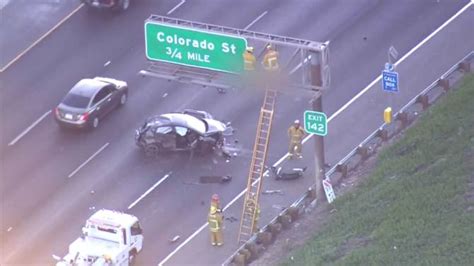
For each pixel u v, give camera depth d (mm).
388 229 61406
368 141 70938
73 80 78188
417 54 78125
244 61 63906
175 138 71562
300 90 63938
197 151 71875
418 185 64312
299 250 62969
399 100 75000
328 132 73125
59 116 73750
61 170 71688
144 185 70312
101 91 74250
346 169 68750
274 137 72938
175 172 71000
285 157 71500
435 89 73812
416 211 62156
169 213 68375
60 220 68312
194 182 70250
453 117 69562
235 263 63375
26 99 77062
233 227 67062
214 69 64438
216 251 65625
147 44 64875
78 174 71312
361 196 65812
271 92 67938
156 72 66875
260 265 63156
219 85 65062
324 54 62688
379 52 78625
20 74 78875
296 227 65562
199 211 68375
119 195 69688
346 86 76438
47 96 77188
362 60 78188
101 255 62781
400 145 69062
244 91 76000
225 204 68688
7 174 71625
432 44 78812
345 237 62344
